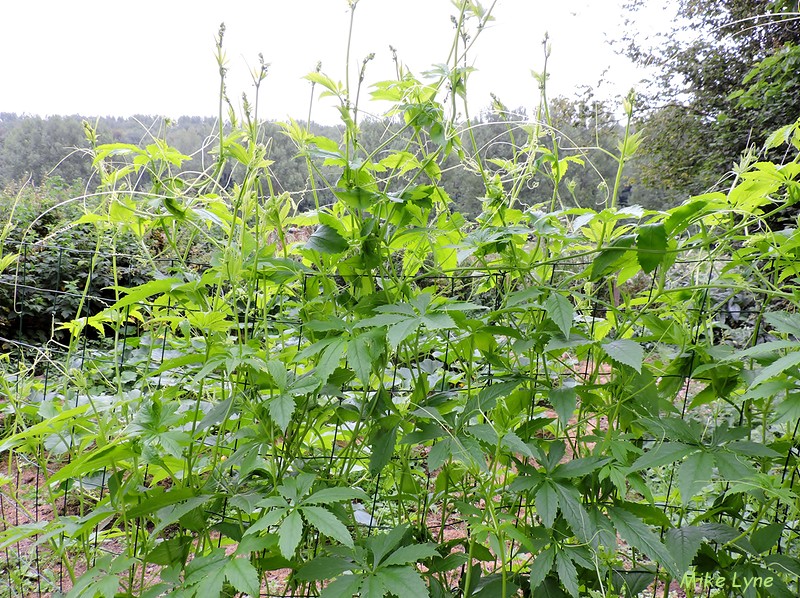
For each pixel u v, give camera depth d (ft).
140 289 5.19
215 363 4.90
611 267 5.73
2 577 8.04
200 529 5.44
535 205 6.66
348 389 7.01
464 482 6.52
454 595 5.82
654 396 5.70
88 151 5.50
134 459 5.15
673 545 5.24
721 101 27.30
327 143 5.84
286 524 4.21
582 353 6.24
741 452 4.94
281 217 5.70
